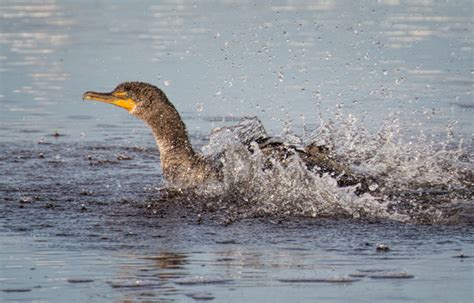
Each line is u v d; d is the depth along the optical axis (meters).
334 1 31.17
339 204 12.05
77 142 16.47
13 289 8.98
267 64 21.86
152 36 25.34
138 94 13.92
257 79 20.55
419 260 9.80
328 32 25.41
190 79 20.61
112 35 25.70
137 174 14.25
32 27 27.19
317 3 30.77
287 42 24.11
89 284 9.11
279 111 18.12
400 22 26.94
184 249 10.24
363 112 17.81
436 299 8.69
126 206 12.26
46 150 15.84
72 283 9.14
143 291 8.92
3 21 28.17
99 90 19.64
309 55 22.75
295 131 16.73
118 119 18.41
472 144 15.66
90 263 9.75
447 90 19.52
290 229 11.09
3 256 9.99
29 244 10.44
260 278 9.27
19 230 11.02
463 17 27.83
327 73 21.00
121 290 8.95
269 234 10.86
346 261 9.78
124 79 20.59
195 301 8.66
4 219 11.50
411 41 24.22
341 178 13.25
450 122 17.05
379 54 22.83
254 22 26.89
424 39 24.47
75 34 26.05
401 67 21.53
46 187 13.29
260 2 31.19
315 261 9.78
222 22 27.05
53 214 11.80
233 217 11.70
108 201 12.52
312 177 12.62
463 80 20.34
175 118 13.70
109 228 11.13
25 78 21.12
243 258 9.91
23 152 15.62
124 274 9.39
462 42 24.02
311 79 20.48
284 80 20.48
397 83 20.11
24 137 16.73
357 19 27.45
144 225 11.30
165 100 13.81
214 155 13.59
